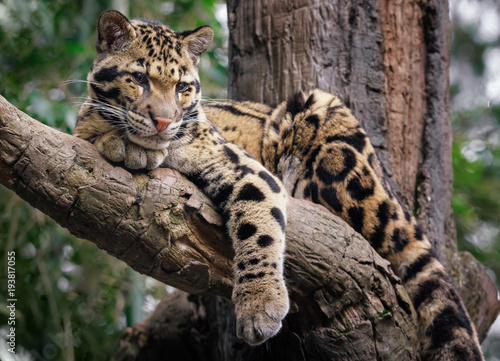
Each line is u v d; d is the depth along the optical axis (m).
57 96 8.66
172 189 4.42
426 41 7.02
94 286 8.07
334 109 5.69
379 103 6.55
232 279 4.70
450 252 6.89
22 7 7.79
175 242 4.45
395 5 6.84
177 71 4.92
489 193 11.63
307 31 6.63
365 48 6.62
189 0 9.23
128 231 4.28
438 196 6.79
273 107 6.39
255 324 4.16
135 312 7.95
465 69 13.45
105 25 4.94
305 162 5.55
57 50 8.36
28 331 7.78
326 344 4.87
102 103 4.89
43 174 4.08
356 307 4.88
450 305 5.12
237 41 6.99
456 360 4.89
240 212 4.63
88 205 4.16
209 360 7.21
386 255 5.36
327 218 4.92
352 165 5.34
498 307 7.35
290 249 4.72
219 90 9.17
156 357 7.50
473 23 13.53
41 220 7.85
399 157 6.61
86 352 8.11
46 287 7.73
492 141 12.86
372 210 5.29
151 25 5.18
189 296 7.34
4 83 7.96
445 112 7.16
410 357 4.96
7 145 3.99
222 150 4.96
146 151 4.59
